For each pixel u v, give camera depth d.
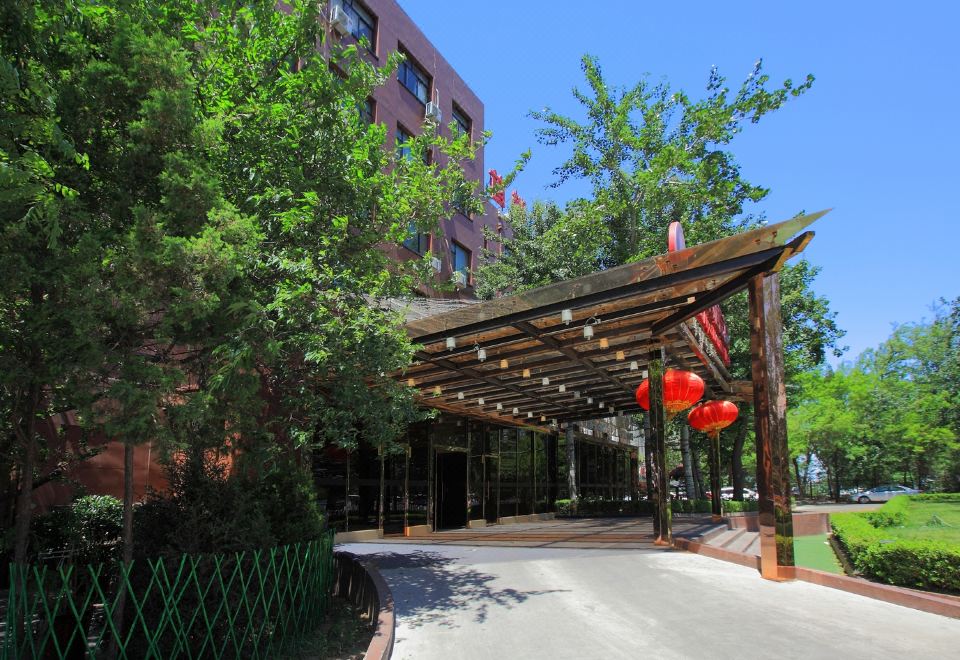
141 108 4.20
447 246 22.14
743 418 25.72
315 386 6.48
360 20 20.91
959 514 20.67
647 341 11.66
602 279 8.23
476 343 10.52
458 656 4.77
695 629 5.38
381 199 6.86
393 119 21.81
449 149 8.34
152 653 4.28
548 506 23.28
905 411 34.97
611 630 5.38
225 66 6.22
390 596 5.88
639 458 36.66
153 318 4.78
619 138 19.62
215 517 5.01
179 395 4.49
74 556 6.22
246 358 4.53
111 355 3.93
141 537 5.05
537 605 6.38
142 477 10.19
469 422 18.45
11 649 4.01
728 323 19.84
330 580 6.45
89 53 4.39
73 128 4.24
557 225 21.17
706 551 9.55
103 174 4.45
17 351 4.27
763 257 7.70
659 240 19.84
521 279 22.33
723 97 18.19
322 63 6.27
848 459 41.78
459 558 9.87
